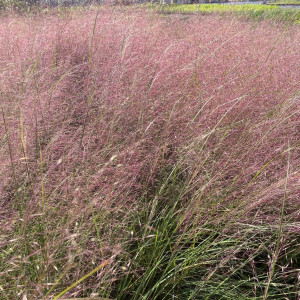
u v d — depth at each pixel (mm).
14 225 1651
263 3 12367
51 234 1574
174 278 1604
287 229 1873
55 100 2617
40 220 1628
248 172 2143
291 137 2469
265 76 3184
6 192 1823
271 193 1863
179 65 3422
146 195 2096
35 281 1401
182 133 2490
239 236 1916
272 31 5277
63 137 2275
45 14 5062
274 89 2998
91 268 1556
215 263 1854
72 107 2693
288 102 2572
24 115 2180
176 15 5883
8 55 3348
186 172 2227
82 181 1770
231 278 1836
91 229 1620
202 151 2084
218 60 3541
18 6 5402
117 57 3287
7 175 1854
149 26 4480
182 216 1847
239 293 1725
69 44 3779
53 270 1427
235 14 6516
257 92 2912
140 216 1954
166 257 1807
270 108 2746
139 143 2092
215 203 1996
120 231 1771
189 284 1720
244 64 3480
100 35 3887
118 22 4281
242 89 2969
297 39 4621
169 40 4371
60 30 4012
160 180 2168
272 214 2029
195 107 2734
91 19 4426
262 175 2199
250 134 2408
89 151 2105
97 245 1616
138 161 2229
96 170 1977
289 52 3904
